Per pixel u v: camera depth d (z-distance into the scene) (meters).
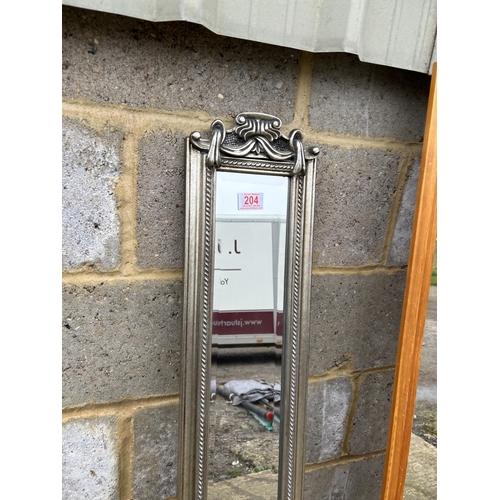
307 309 0.95
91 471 0.87
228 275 0.89
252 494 0.94
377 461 1.18
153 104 0.84
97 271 0.84
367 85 1.02
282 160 0.90
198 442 0.88
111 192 0.83
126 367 0.88
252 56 0.91
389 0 0.91
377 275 1.11
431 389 1.08
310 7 0.86
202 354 0.87
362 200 1.06
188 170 0.83
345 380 1.10
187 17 0.74
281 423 0.96
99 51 0.79
